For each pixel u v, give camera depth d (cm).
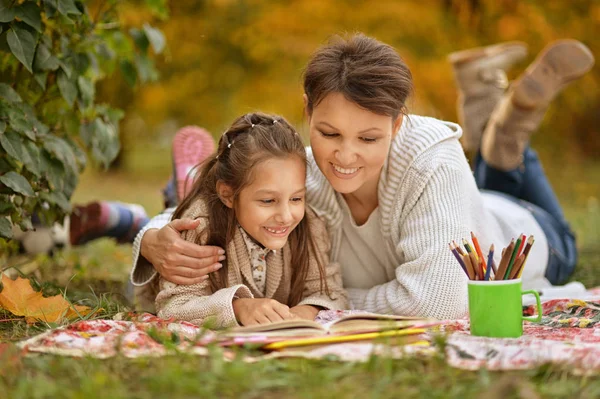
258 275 256
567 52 351
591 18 779
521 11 756
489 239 282
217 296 234
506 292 209
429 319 225
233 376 166
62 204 294
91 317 247
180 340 202
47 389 160
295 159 239
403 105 240
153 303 272
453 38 773
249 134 241
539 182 367
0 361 179
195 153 341
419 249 249
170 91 908
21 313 238
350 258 277
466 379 173
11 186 262
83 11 299
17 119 267
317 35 786
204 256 243
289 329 205
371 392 164
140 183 1048
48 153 285
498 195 354
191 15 844
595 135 1087
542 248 321
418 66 767
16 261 349
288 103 841
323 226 266
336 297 259
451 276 242
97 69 313
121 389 162
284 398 161
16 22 266
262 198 237
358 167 238
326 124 233
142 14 555
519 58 414
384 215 262
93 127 317
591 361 179
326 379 168
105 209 340
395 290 253
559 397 162
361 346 195
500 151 365
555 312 256
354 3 778
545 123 988
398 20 763
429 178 253
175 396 160
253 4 823
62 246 350
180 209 259
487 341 202
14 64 295
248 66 886
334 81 228
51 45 291
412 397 164
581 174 1016
